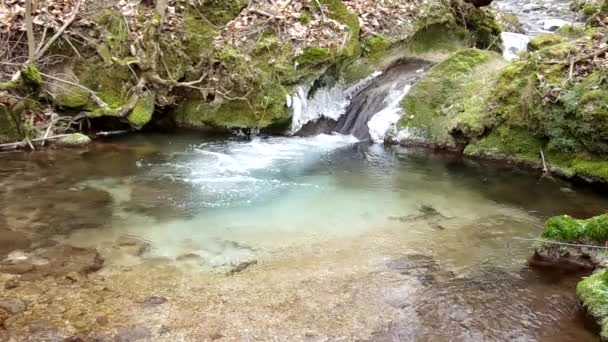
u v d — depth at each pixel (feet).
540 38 36.11
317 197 24.07
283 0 35.50
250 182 25.52
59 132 30.14
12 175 25.21
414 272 17.98
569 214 22.82
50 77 29.50
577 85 26.78
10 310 15.21
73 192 23.57
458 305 16.24
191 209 22.35
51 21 31.14
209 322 15.12
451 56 33.27
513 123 28.50
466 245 19.94
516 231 21.13
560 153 27.09
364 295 16.58
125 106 31.01
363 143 32.35
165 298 16.11
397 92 34.04
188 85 31.91
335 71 34.04
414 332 14.98
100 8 32.68
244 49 32.83
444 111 31.63
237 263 18.24
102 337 14.32
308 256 18.85
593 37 30.83
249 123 32.32
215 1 34.83
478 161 29.30
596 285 16.22
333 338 14.62
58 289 16.33
